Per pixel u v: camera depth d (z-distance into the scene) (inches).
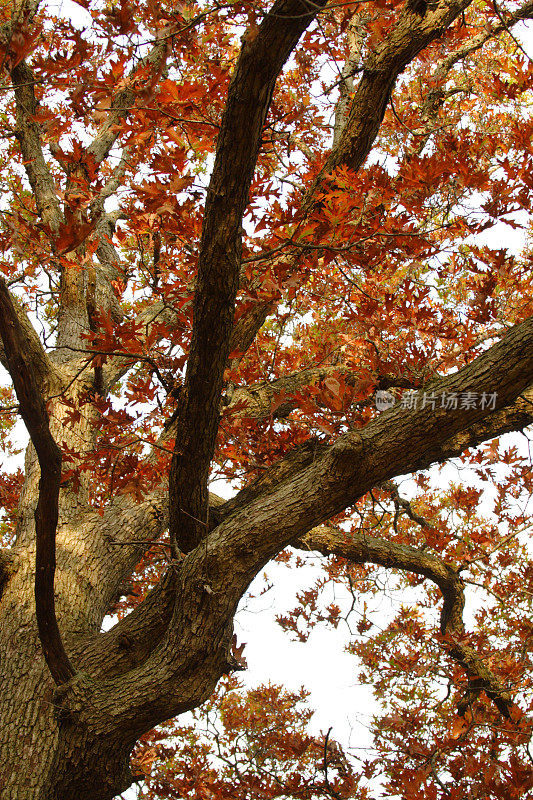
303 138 181.3
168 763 205.9
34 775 106.0
